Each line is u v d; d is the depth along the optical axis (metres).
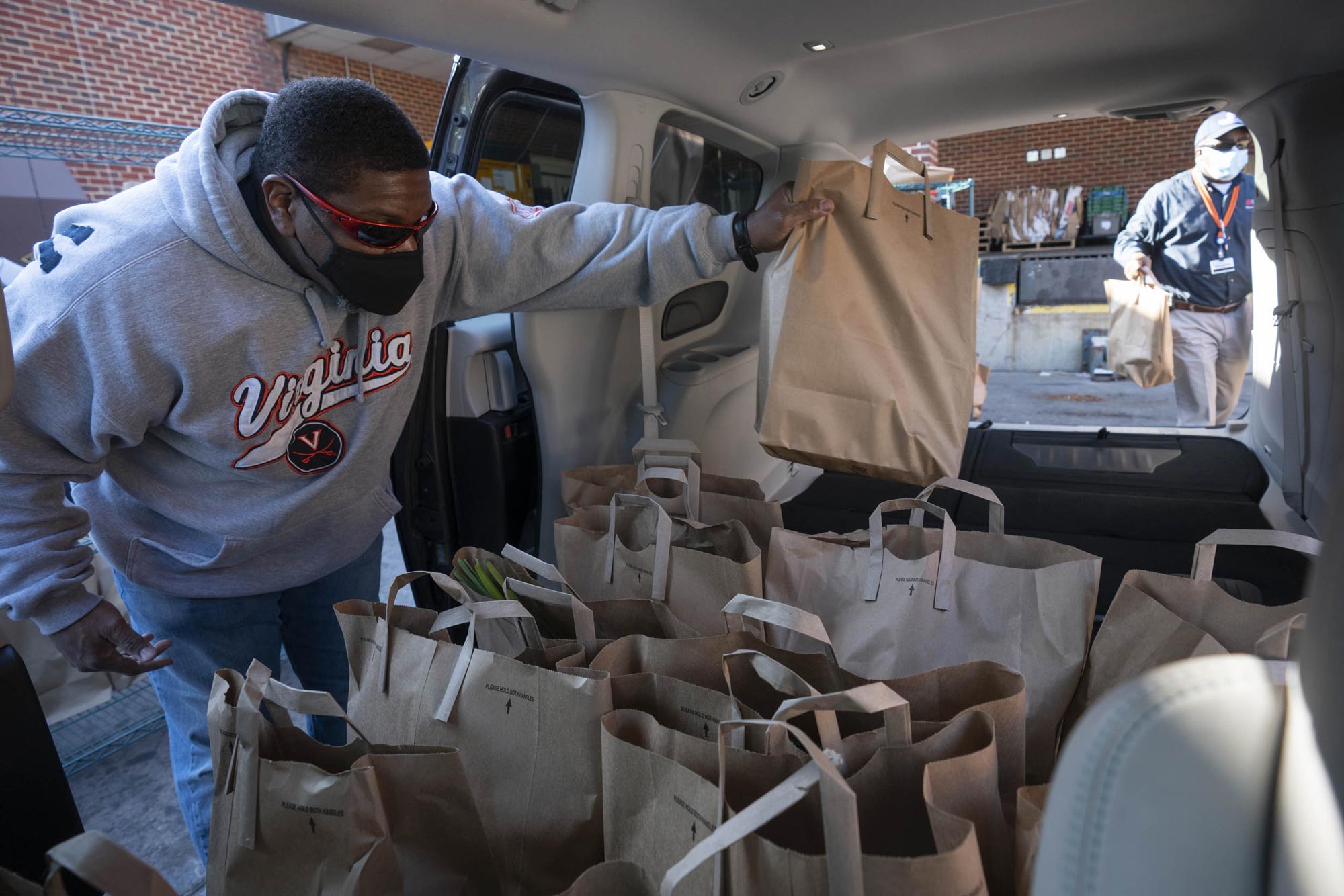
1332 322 1.99
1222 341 3.41
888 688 0.83
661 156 2.02
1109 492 2.53
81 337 1.04
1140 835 0.47
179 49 7.61
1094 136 9.26
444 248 1.33
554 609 1.27
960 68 1.74
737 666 1.09
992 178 9.84
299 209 1.04
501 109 1.71
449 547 1.92
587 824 1.04
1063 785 0.49
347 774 0.90
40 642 2.20
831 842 0.71
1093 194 8.79
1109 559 2.19
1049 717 1.16
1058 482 2.61
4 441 1.06
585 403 1.88
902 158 1.44
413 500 1.90
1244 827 0.47
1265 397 2.61
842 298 1.41
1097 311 8.22
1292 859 0.45
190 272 1.06
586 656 1.17
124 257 1.04
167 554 1.27
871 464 1.45
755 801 0.81
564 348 1.78
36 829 1.07
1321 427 2.06
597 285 1.50
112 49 7.23
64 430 1.08
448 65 9.02
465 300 1.41
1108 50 1.68
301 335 1.16
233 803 0.96
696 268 1.48
